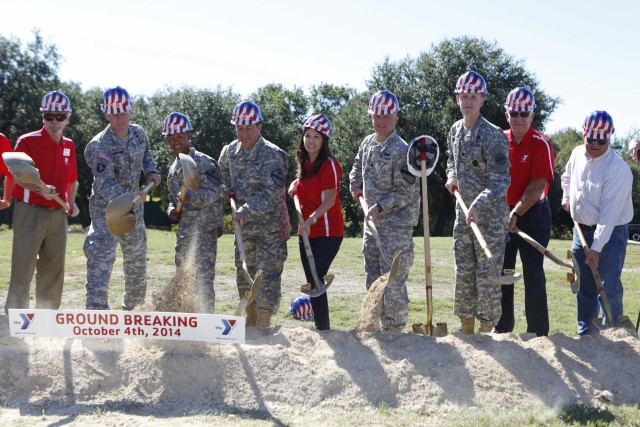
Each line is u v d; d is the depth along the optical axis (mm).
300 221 6477
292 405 5273
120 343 5805
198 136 42156
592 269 6660
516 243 6844
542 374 5574
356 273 12852
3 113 42219
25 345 5789
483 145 6305
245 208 6383
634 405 5328
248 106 6504
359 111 41594
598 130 6617
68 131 44125
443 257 15977
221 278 11969
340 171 6609
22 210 6789
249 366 5535
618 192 6637
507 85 39281
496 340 5957
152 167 6984
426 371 5523
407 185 6344
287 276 12289
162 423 4812
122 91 6637
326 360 5648
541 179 6504
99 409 5078
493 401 5320
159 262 13875
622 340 6055
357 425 4852
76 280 11375
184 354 5613
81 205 48844
